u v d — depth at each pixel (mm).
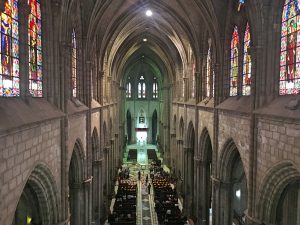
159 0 32281
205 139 30812
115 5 29672
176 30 37406
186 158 39312
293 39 15445
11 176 11023
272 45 17016
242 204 35000
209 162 31797
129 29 41156
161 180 47344
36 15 15445
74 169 23609
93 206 30844
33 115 13203
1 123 10188
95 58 30984
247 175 19188
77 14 22609
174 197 39406
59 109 17266
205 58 31406
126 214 32000
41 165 14320
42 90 16406
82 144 23188
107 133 38875
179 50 41562
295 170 14578
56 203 16516
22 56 13461
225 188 24656
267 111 16266
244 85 21344
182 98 44781
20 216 22844
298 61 14945
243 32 21359
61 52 17359
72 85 21891
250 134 18047
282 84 16625
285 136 14609
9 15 12359
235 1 22828
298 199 21453
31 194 16000
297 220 21531
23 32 13406
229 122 22625
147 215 36125
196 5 26078
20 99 13352
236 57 23141
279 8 16688
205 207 31828
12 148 11047
